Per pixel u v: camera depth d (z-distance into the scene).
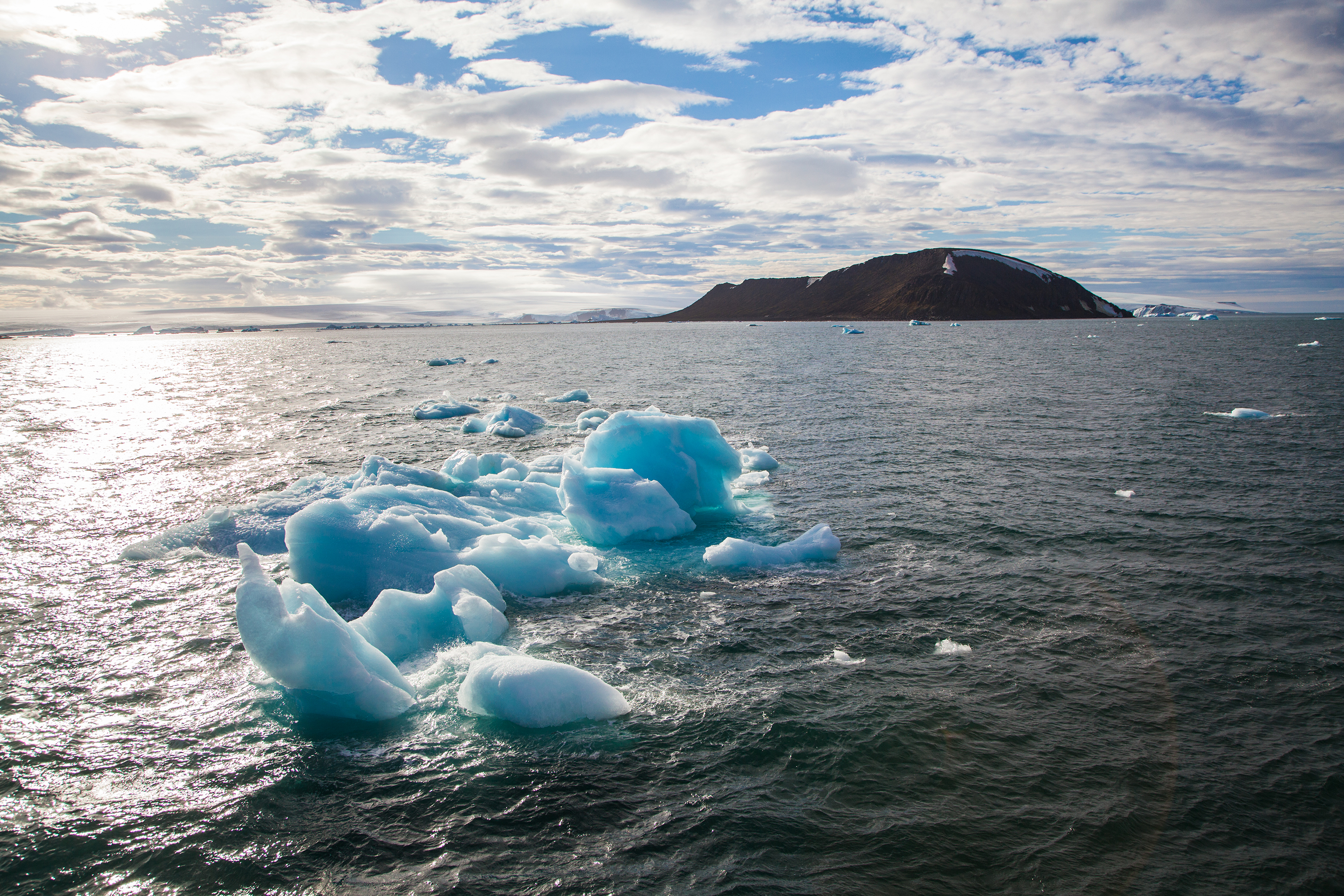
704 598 10.45
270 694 7.91
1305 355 51.88
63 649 8.96
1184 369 42.28
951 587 10.57
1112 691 7.70
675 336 134.75
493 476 15.86
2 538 13.18
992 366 48.25
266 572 11.45
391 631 8.84
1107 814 5.84
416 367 56.66
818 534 12.16
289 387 41.44
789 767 6.49
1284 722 7.07
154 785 6.36
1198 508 13.92
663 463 14.84
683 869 5.34
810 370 47.25
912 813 5.88
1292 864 5.31
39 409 31.72
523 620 9.80
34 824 5.87
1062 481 16.36
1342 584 10.33
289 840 5.67
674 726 7.18
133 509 15.27
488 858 5.46
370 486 13.59
